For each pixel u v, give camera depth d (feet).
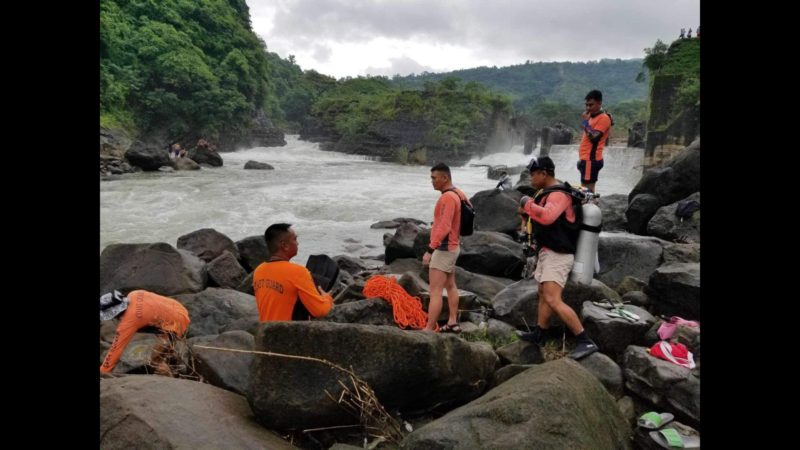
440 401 11.89
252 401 10.11
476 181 121.49
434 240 16.94
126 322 13.30
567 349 15.70
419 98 219.20
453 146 204.95
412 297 18.40
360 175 118.83
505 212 34.73
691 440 10.73
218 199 69.10
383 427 10.46
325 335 10.43
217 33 216.33
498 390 10.09
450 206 16.79
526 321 18.06
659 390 12.02
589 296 17.34
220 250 33.42
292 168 136.87
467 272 24.25
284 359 10.26
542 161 13.83
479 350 12.57
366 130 225.35
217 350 12.65
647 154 100.12
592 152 25.39
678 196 33.91
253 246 34.14
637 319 15.37
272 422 10.10
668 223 30.91
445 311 18.72
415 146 208.95
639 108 347.36
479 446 8.36
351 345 10.51
